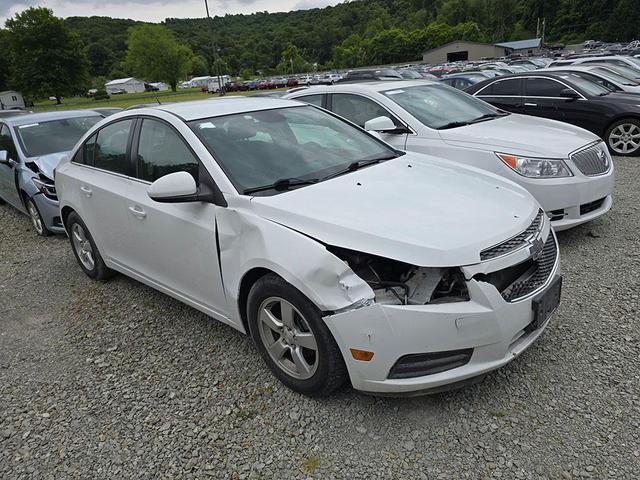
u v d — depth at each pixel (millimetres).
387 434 2562
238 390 3012
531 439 2457
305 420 2709
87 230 4500
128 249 3988
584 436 2449
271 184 3135
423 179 3275
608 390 2746
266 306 2854
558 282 2889
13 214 8055
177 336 3699
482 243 2514
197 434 2689
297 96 6711
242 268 2885
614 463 2285
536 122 5934
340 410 2756
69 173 4574
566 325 3400
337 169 3422
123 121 4043
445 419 2629
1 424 2926
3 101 83125
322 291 2486
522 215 2842
